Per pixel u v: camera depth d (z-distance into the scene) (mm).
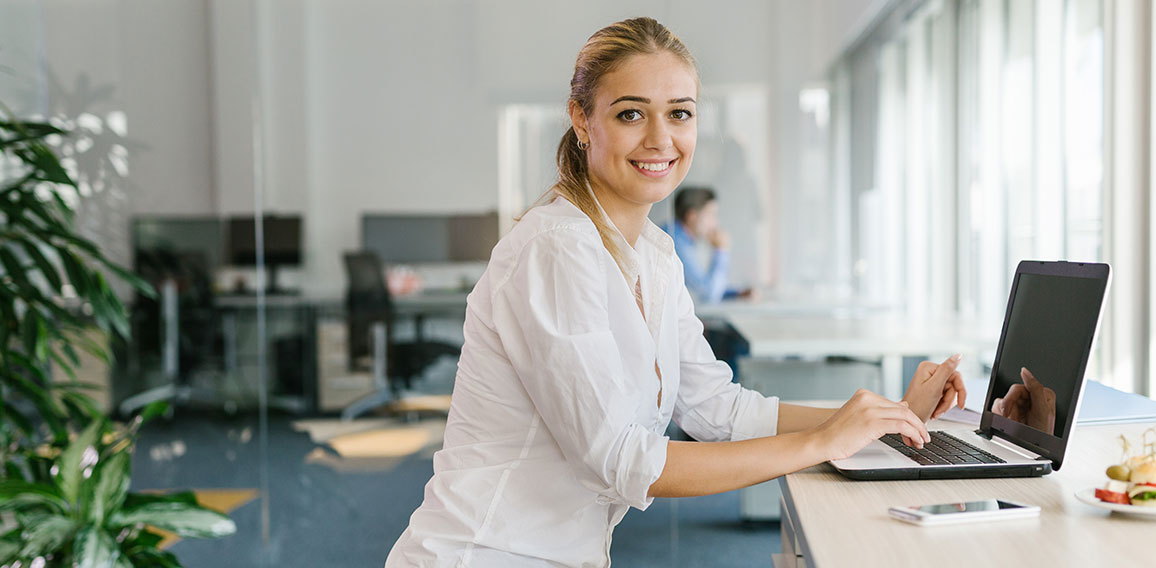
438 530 1208
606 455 1142
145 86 3938
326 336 4012
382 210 3975
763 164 3814
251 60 3947
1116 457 1329
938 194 3754
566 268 1169
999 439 1408
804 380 3383
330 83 3965
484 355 1240
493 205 3959
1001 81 3604
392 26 3961
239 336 4020
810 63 3789
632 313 1239
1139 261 2463
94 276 2609
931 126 3750
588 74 1289
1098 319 1200
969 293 3754
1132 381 2484
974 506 1058
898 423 1205
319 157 3971
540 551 1210
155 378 4020
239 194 3971
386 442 4016
